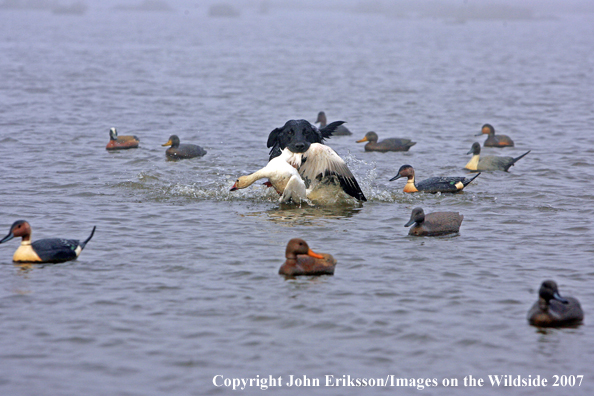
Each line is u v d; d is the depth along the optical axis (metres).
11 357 11.05
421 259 15.52
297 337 11.80
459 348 11.50
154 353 11.22
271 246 16.34
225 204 20.34
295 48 86.75
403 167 21.94
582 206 20.14
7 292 13.44
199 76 55.09
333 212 19.66
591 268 14.99
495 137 29.86
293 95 45.59
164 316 12.50
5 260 15.23
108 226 17.72
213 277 14.34
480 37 116.31
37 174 23.27
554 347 11.56
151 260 15.30
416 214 17.25
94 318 12.39
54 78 51.22
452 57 76.31
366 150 29.00
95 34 108.31
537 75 58.84
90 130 32.03
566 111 39.53
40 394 10.05
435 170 25.36
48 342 11.52
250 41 99.50
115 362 10.94
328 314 12.62
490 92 47.88
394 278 14.38
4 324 12.12
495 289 13.85
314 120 36.59
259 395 10.13
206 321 12.32
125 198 20.59
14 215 18.45
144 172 23.69
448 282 14.19
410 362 11.07
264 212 19.53
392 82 53.19
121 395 10.05
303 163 20.48
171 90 46.56
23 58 66.00
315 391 10.24
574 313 12.48
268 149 28.67
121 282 14.02
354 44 95.81
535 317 12.33
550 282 12.30
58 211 18.97
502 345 11.61
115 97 42.81
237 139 30.88
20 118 34.47
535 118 37.22
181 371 10.70
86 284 13.89
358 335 11.88
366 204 20.64
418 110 40.12
